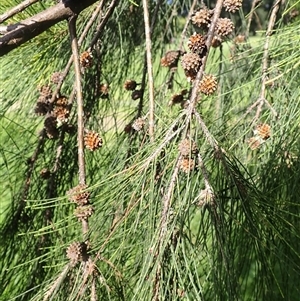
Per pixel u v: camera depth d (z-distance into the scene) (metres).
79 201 0.38
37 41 0.60
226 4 0.38
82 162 0.39
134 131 0.59
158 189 0.36
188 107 0.35
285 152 0.58
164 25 0.86
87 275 0.37
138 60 0.84
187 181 0.33
